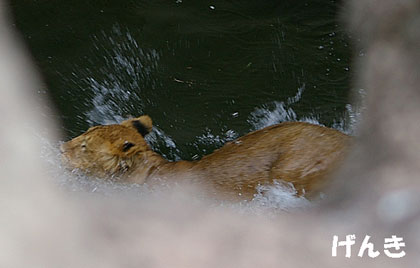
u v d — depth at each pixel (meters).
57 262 6.89
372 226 7.30
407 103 8.52
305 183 10.20
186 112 13.66
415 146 7.82
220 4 16.42
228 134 13.20
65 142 12.09
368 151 8.30
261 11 16.28
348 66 14.52
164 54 14.98
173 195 10.41
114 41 15.19
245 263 7.01
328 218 7.57
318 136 10.63
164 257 7.02
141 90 14.16
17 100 11.63
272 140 10.87
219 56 15.00
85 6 16.00
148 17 15.89
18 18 15.48
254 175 10.51
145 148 11.21
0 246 6.95
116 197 9.17
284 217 7.84
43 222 7.29
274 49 15.19
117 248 7.06
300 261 7.11
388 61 9.53
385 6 10.68
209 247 7.21
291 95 14.03
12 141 9.27
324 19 15.91
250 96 14.02
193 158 12.66
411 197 7.35
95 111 13.55
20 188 7.88
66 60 14.60
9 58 13.80
